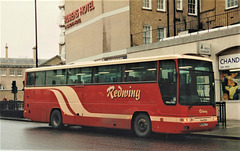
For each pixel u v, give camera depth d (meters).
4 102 30.39
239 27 19.11
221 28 20.70
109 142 12.59
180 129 12.44
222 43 20.00
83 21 34.47
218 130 15.16
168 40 23.19
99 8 31.56
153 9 29.44
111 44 30.11
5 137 14.32
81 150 10.56
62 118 17.72
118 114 14.79
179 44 22.44
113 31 29.91
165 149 10.72
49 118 18.53
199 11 27.09
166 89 13.03
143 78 13.91
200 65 13.38
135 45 28.20
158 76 13.35
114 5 29.84
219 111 17.67
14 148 11.05
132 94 14.27
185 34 22.94
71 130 17.86
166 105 12.95
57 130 17.83
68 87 17.45
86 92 16.44
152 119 13.38
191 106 12.65
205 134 14.09
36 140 13.23
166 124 12.88
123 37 28.81
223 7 24.97
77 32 35.59
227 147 11.09
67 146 11.48
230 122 18.45
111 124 15.09
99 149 10.76
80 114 16.67
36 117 19.23
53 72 18.48
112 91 15.16
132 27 28.30
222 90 20.70
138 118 14.05
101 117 15.56
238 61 19.50
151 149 10.73
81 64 16.88
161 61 13.35
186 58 13.00
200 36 21.19
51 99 18.44
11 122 24.50
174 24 28.12
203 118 12.96
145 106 13.70
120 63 14.92
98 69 15.98
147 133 13.68
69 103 17.31
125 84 14.60
